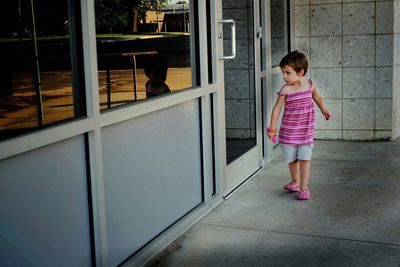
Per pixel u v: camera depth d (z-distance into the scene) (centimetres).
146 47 337
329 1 648
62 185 269
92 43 280
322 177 511
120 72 312
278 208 429
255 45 516
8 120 243
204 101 409
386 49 638
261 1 534
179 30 378
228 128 507
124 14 314
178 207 383
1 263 235
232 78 509
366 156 584
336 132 666
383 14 634
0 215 234
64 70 271
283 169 540
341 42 650
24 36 251
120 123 312
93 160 284
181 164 386
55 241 266
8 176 237
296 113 439
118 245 314
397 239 366
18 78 248
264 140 557
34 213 252
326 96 664
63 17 270
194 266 331
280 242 365
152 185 348
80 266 284
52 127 256
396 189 470
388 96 646
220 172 439
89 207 288
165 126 361
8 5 244
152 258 340
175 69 375
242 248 356
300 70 437
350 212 418
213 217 411
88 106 281
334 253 346
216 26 423
